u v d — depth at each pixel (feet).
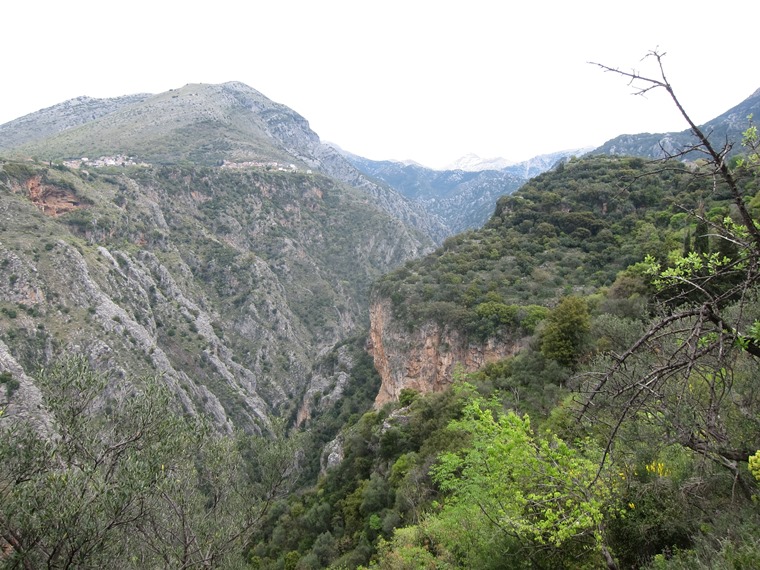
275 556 91.81
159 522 35.86
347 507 82.23
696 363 17.20
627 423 28.02
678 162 18.24
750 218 15.78
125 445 35.29
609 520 26.14
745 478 23.02
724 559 18.48
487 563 29.48
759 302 24.30
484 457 36.86
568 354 78.38
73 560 26.71
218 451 45.29
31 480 27.09
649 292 83.92
